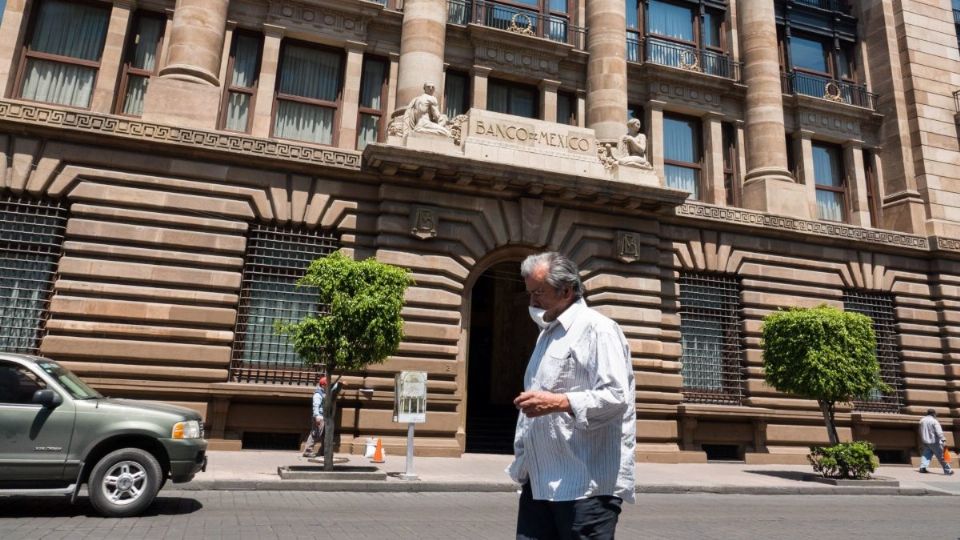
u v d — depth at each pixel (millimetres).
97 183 14984
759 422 19516
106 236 14727
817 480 15359
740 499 12672
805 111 24641
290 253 16516
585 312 2998
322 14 19422
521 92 21703
